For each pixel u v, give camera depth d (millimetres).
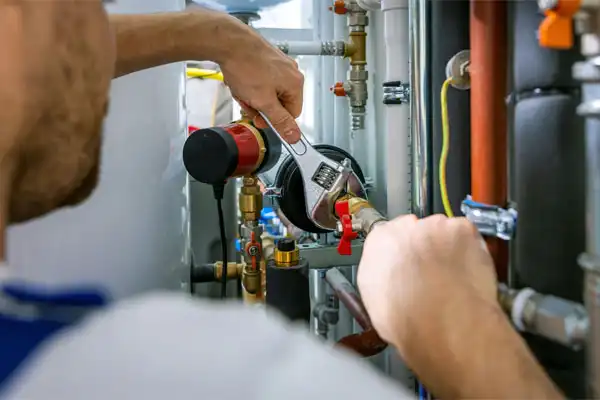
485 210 483
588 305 396
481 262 456
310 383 304
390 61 858
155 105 797
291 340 339
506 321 419
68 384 295
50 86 333
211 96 1326
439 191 562
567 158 427
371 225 639
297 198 841
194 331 321
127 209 776
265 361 313
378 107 1062
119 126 758
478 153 482
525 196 452
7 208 347
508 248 484
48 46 325
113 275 776
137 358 303
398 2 843
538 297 429
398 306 436
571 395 441
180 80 856
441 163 539
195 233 1175
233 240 1193
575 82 414
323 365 321
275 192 870
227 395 293
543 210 441
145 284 808
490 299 433
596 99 394
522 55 443
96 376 297
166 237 832
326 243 987
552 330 412
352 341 636
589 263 395
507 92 464
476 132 482
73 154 371
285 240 790
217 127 827
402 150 866
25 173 358
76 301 362
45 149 353
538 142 439
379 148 1067
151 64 762
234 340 319
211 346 312
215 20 773
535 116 439
